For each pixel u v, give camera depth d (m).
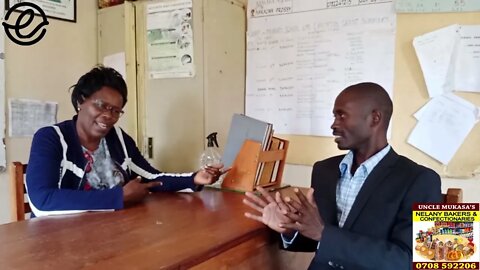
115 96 1.41
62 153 1.36
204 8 1.93
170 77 2.05
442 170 1.74
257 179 1.61
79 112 1.44
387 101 1.15
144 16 2.09
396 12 1.80
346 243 1.00
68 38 2.19
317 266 1.18
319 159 2.03
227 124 2.11
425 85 1.76
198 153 2.00
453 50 1.70
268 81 2.15
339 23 1.94
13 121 1.95
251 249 1.06
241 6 2.18
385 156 1.14
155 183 1.48
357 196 1.11
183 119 2.03
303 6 2.03
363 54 1.89
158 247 0.89
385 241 1.00
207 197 1.46
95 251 0.86
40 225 1.07
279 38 2.11
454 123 1.71
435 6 1.72
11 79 1.94
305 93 2.05
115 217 1.16
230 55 2.11
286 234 1.17
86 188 1.41
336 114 1.17
